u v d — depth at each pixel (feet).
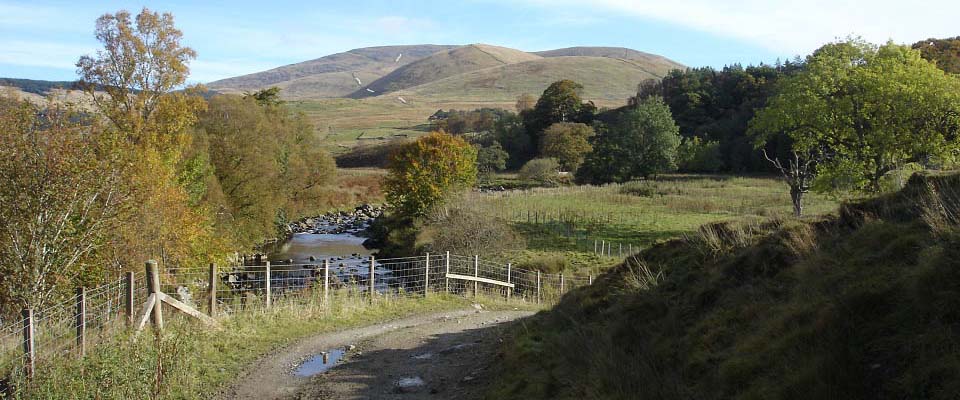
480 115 426.51
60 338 36.78
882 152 91.04
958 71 151.02
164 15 105.60
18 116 53.36
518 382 28.71
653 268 35.29
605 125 315.78
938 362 15.76
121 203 61.05
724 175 228.63
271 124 152.25
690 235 36.32
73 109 60.54
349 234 168.96
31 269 51.65
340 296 60.29
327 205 207.21
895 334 17.89
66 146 53.88
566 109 348.59
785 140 222.69
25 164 51.67
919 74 90.43
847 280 21.94
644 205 159.94
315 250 140.26
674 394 21.38
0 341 33.78
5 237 51.70
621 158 239.09
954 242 19.30
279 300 55.67
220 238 100.58
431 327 51.70
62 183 53.21
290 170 157.07
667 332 26.84
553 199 173.06
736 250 30.55
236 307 51.96
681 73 385.50
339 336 47.44
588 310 34.71
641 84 426.10
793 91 104.27
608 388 23.07
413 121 494.59
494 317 57.36
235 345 42.37
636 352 25.84
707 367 22.34
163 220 73.26
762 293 25.25
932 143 88.48
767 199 153.69
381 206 223.51
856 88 96.02
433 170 144.66
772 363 19.77
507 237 104.17
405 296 66.23
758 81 334.65
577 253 107.96
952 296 17.21
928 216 22.29
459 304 65.05
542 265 96.73
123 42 103.14
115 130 70.38
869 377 17.21
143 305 40.06
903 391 15.99
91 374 30.42
